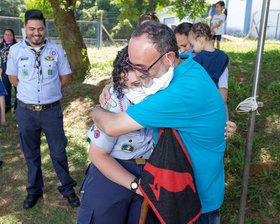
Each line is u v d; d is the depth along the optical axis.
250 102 2.17
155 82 1.44
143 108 1.47
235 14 18.00
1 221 3.20
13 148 4.90
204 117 1.53
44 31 3.13
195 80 1.47
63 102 6.45
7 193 3.70
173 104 1.44
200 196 1.68
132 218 1.88
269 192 3.21
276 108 4.67
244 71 6.12
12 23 19.23
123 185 1.68
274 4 17.12
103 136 1.65
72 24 7.45
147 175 1.54
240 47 9.39
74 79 7.57
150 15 2.90
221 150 1.68
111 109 1.64
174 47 1.44
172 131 1.52
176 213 1.52
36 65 3.10
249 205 3.13
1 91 3.89
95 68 7.85
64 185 3.40
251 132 2.22
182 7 6.80
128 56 1.53
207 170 1.63
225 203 3.14
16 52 3.14
